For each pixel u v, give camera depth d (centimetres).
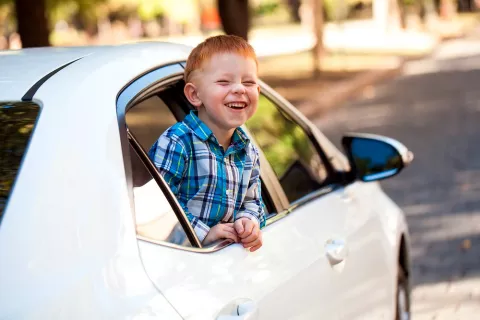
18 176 184
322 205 333
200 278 215
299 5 7081
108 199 193
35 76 220
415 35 4416
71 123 200
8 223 175
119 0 3900
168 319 190
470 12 7219
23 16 1122
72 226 182
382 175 371
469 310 541
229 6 1491
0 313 162
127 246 192
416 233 742
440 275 616
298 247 280
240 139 269
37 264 172
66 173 189
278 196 302
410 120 1577
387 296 373
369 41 4038
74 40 5312
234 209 265
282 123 352
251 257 247
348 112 1789
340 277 304
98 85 219
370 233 357
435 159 1129
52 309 167
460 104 1775
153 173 226
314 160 362
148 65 253
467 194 897
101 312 175
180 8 3875
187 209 252
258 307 230
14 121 198
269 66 2911
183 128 258
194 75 260
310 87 2227
